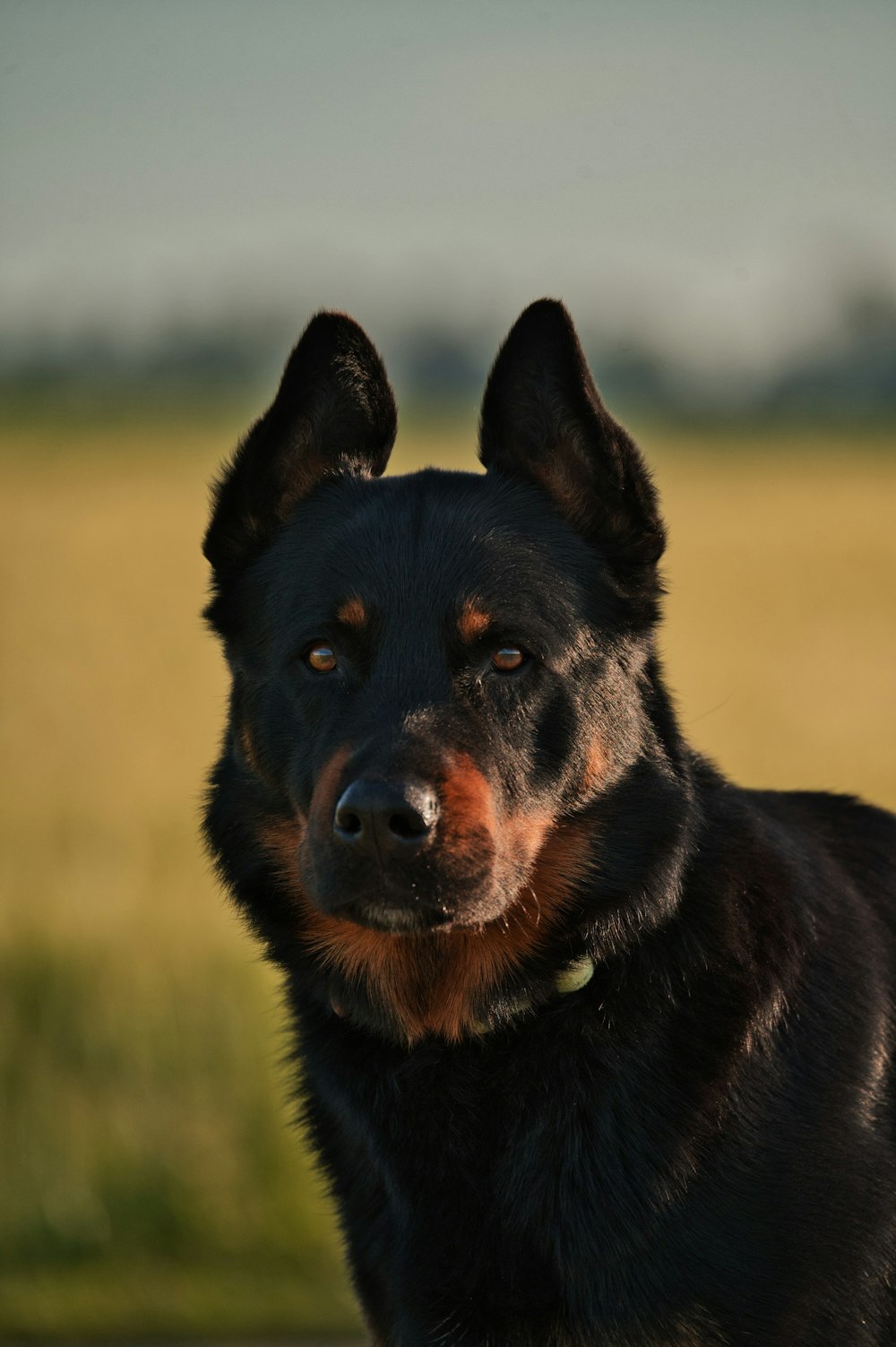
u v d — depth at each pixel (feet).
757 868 19.88
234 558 21.52
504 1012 19.04
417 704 18.61
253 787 20.72
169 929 38.70
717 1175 18.07
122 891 42.11
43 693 79.51
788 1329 17.94
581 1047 18.78
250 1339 28.12
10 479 202.08
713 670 80.38
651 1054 18.65
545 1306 18.35
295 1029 20.88
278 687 20.17
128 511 164.86
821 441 263.70
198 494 181.47
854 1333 18.39
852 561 122.11
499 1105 18.83
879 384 366.43
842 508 156.25
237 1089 33.40
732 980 18.90
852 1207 18.34
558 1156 18.54
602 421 20.29
